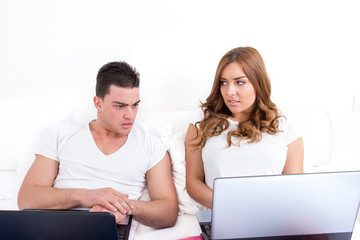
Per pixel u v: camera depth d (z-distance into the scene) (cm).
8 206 126
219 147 123
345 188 73
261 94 124
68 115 146
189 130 137
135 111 116
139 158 122
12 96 165
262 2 150
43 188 111
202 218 102
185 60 160
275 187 72
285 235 79
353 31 154
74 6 150
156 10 152
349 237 80
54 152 122
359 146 160
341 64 160
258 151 121
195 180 124
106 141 123
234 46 158
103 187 117
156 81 163
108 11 151
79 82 163
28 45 156
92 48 157
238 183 72
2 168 158
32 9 150
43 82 163
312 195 74
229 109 134
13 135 155
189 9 151
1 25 151
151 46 158
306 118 150
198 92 166
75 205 106
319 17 152
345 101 167
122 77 109
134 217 107
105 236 76
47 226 75
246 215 76
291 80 164
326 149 151
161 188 120
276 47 158
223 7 151
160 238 109
